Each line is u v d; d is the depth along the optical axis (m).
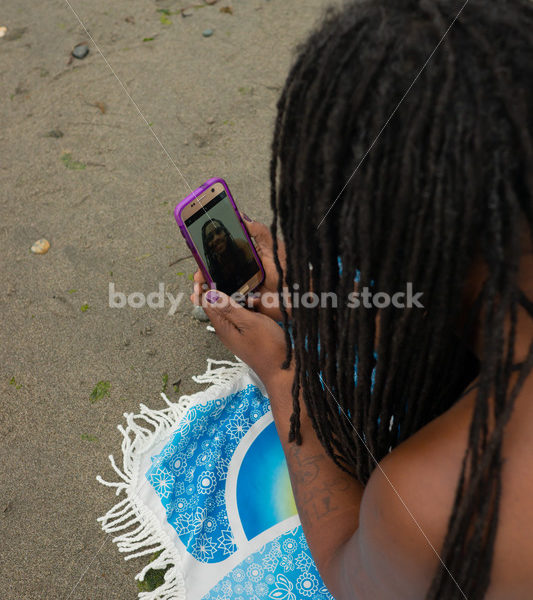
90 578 1.40
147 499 1.43
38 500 1.53
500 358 0.61
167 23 2.86
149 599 1.32
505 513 0.60
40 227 2.12
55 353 1.81
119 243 2.07
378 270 0.69
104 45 2.77
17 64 2.70
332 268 0.77
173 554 1.35
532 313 0.63
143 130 2.41
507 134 0.57
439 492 0.64
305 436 1.17
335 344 0.85
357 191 0.65
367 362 0.79
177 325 1.86
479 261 0.64
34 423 1.67
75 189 2.22
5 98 2.56
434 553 0.64
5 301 1.93
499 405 0.62
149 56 2.70
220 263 1.49
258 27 2.81
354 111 0.63
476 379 0.71
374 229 0.66
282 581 1.29
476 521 0.61
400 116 0.60
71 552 1.44
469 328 0.71
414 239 0.63
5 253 2.05
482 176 0.58
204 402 1.54
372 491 0.72
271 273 1.60
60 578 1.41
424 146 0.60
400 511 0.66
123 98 2.54
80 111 2.49
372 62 0.61
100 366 1.78
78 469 1.58
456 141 0.58
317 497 1.07
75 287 1.96
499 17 0.59
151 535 1.39
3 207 2.18
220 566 1.33
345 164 0.66
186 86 2.57
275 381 1.31
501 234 0.59
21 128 2.44
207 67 2.64
